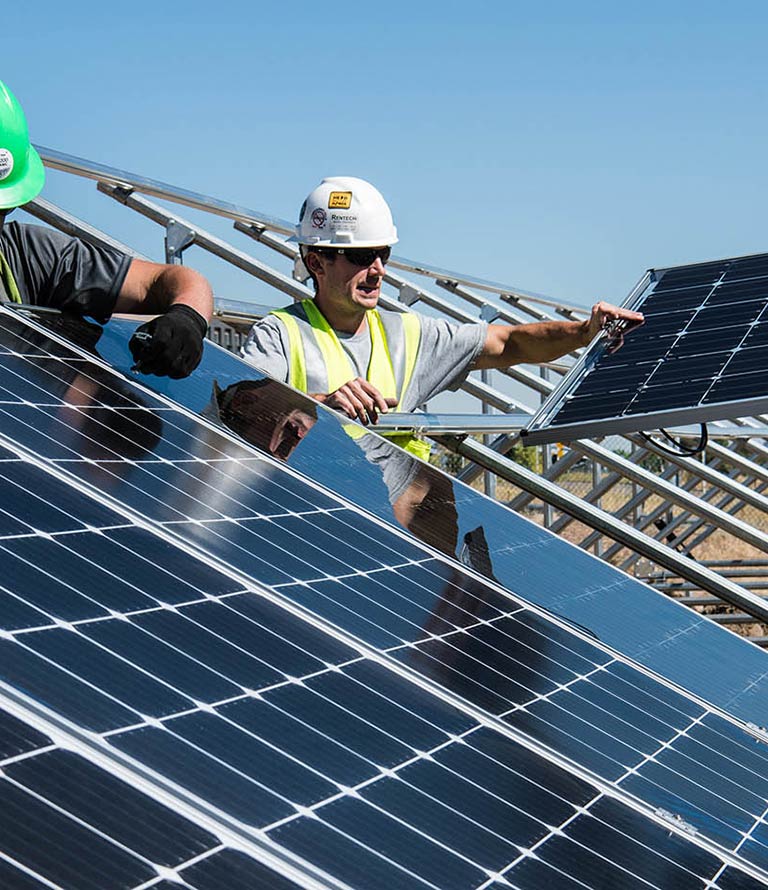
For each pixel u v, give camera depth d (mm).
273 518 3084
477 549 3699
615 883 2021
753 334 4504
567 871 2006
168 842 1583
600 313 5133
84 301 4266
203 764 1814
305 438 4031
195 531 2701
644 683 3143
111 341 4098
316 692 2209
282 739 1999
